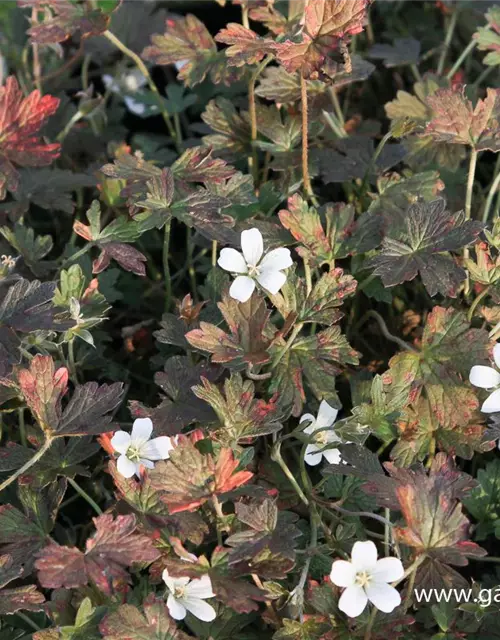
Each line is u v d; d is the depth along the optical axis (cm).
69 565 63
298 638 65
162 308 85
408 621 66
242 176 78
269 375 70
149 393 81
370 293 77
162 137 96
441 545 63
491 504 73
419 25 102
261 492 66
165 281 83
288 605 66
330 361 79
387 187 79
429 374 72
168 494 64
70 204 84
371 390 70
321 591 66
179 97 95
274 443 71
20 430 74
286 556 63
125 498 66
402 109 87
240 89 94
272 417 67
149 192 73
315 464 71
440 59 95
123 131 96
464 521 63
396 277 71
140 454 67
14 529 68
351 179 83
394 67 100
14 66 100
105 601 66
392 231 75
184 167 77
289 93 82
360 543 62
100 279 80
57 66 99
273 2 82
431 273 71
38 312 68
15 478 69
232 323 70
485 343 72
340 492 72
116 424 67
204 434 69
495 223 73
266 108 84
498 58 85
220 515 66
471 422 72
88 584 67
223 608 68
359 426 69
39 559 62
